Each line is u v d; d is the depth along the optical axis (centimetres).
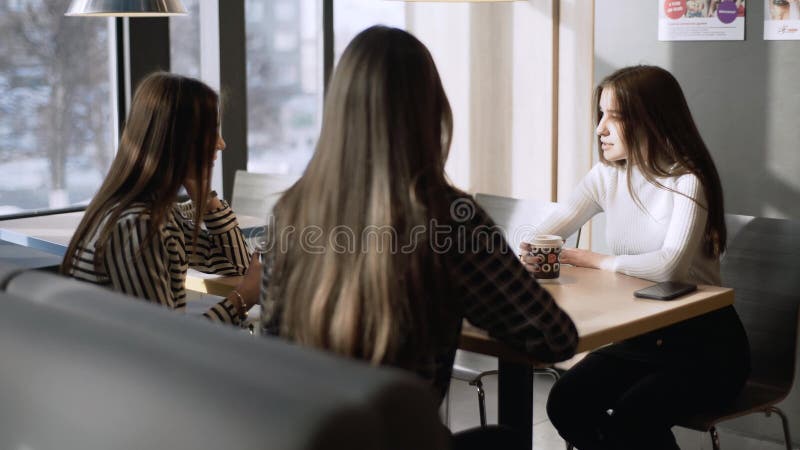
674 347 219
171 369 74
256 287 197
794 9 301
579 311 184
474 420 341
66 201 356
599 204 248
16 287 104
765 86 311
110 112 366
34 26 337
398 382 70
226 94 388
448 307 137
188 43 386
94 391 78
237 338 80
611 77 229
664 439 210
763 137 313
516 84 392
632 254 235
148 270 179
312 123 442
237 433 67
